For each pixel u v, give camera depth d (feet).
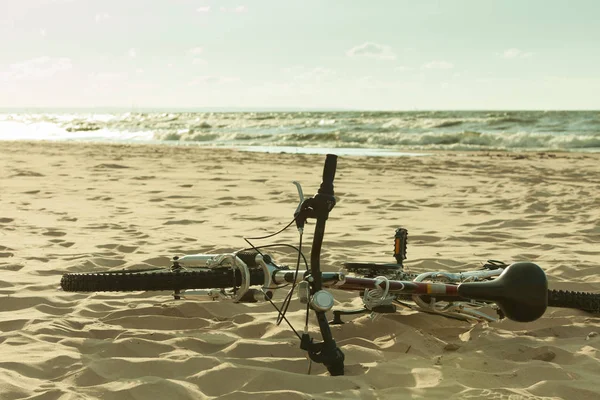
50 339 10.50
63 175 41.14
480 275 10.77
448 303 10.91
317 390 8.66
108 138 124.06
